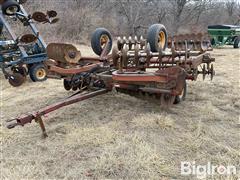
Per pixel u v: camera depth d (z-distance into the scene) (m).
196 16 31.64
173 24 27.56
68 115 4.91
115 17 25.55
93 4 25.23
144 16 26.03
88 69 5.14
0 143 3.97
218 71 8.50
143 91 4.73
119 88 5.04
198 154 3.58
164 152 3.63
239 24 34.84
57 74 5.45
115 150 3.68
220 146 3.74
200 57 5.38
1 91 6.86
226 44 17.12
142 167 3.32
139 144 3.81
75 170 3.32
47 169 3.36
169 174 3.20
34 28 7.86
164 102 4.67
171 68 4.25
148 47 4.70
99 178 3.17
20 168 3.37
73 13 20.34
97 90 4.91
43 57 7.74
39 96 6.24
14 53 7.61
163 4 27.86
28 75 8.26
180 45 6.25
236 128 4.33
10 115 5.10
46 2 21.06
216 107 5.25
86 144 3.86
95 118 4.75
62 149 3.77
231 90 6.30
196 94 5.96
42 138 4.08
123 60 4.63
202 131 4.19
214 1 32.00
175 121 4.55
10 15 7.63
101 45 6.09
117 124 4.44
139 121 4.49
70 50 4.99
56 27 19.03
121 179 3.14
